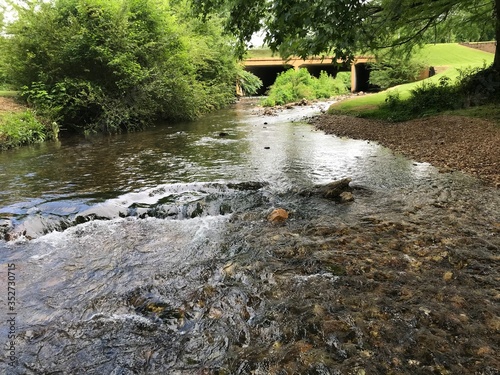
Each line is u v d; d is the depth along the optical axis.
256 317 3.33
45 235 5.38
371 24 13.48
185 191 7.07
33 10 15.62
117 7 15.91
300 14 6.52
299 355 2.81
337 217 5.63
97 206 6.16
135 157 10.30
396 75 34.06
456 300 3.39
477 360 2.67
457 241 4.57
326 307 3.39
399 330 3.02
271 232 5.19
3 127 12.27
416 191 6.72
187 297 3.71
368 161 9.14
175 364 2.83
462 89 15.48
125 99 16.38
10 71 15.89
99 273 4.28
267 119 19.12
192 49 22.44
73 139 13.98
